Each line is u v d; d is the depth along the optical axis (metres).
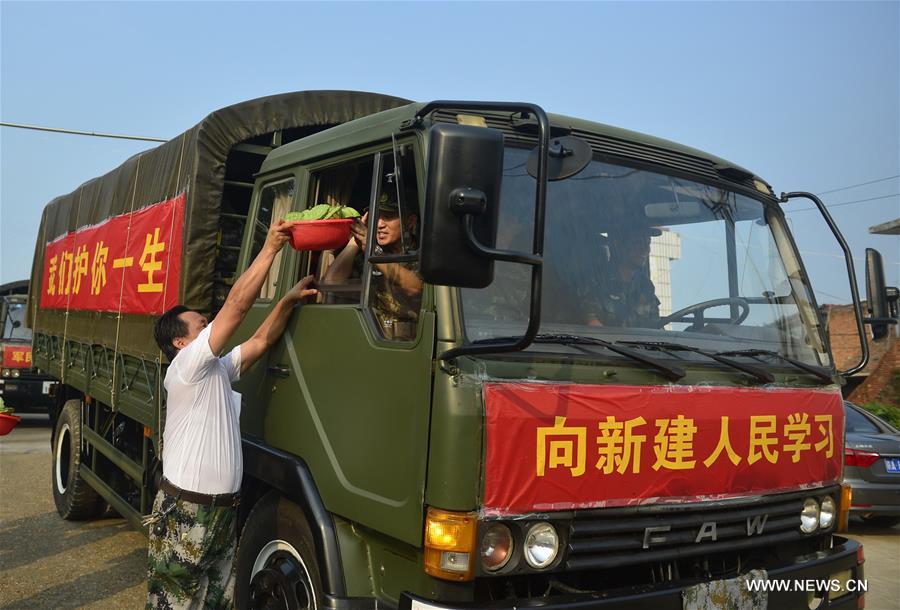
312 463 3.18
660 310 3.26
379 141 3.16
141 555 5.80
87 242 6.49
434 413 2.58
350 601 2.81
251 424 3.72
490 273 2.33
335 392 3.11
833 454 3.52
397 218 3.14
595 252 3.14
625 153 3.39
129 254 5.25
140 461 5.12
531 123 3.07
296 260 3.58
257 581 3.42
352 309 3.10
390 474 2.75
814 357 3.73
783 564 3.22
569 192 3.15
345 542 2.96
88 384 6.17
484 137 2.31
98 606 4.74
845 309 16.31
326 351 3.21
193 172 4.16
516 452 2.56
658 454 2.86
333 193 3.65
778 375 3.36
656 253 3.34
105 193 6.16
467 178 2.28
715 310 3.47
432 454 2.56
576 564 2.65
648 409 2.85
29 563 5.55
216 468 3.34
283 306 3.47
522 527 2.57
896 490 7.37
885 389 14.88
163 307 4.46
